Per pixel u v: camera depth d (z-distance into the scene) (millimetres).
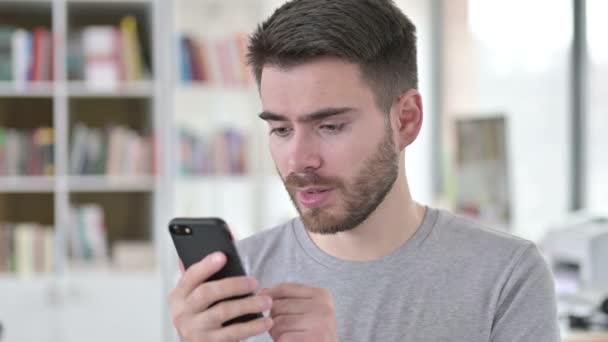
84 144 4020
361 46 1150
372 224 1312
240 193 4824
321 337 1107
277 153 1190
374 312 1305
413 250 1322
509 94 4887
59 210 3988
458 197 3756
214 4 4684
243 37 4191
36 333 3875
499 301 1298
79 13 4211
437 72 5520
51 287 3875
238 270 1124
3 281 3861
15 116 4238
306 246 1378
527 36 4727
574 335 2492
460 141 3750
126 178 4039
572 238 3041
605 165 4238
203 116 4715
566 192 4484
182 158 4195
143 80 4133
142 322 3947
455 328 1285
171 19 3992
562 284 3006
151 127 4137
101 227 4051
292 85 1148
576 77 4371
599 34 4215
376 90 1183
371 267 1320
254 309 1082
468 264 1314
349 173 1168
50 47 3979
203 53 4160
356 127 1162
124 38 4020
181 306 1112
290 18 1158
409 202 1341
